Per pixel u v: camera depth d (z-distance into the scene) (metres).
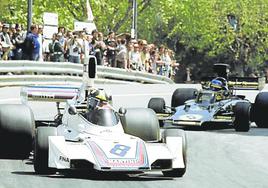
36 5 81.69
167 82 57.25
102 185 17.31
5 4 79.50
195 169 20.56
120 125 19.36
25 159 20.77
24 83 43.69
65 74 47.62
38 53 45.25
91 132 18.92
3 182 17.39
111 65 52.69
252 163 22.09
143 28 114.25
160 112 29.19
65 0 84.88
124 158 17.69
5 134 20.45
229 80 31.62
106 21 93.69
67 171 18.92
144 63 55.47
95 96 19.69
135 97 42.69
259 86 31.48
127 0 94.06
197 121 28.48
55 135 18.33
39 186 16.95
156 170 18.02
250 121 31.00
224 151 24.38
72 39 47.78
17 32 45.22
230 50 121.25
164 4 110.31
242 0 117.94
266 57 120.88
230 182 18.69
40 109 34.50
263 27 119.19
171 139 18.84
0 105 20.95
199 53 125.62
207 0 116.88
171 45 121.56
